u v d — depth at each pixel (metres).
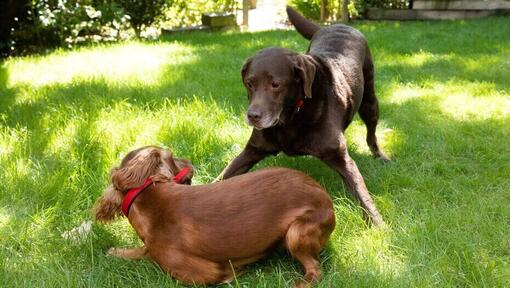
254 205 2.12
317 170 2.87
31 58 5.11
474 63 4.59
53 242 2.34
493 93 3.83
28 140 2.98
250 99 2.52
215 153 2.96
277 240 2.14
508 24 6.64
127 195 2.20
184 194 2.16
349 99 2.69
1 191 2.58
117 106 3.37
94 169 2.80
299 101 2.52
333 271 2.21
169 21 7.77
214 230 2.10
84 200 2.56
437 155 3.06
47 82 4.09
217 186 2.17
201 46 5.56
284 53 2.50
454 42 5.52
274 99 2.46
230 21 7.52
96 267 2.23
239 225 2.11
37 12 6.09
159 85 3.87
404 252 2.31
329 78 2.60
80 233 2.37
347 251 2.31
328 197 2.21
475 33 6.03
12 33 6.02
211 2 8.20
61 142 3.00
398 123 3.40
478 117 3.47
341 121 2.62
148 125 3.13
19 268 2.21
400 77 4.17
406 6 7.80
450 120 3.44
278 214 2.13
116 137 3.00
